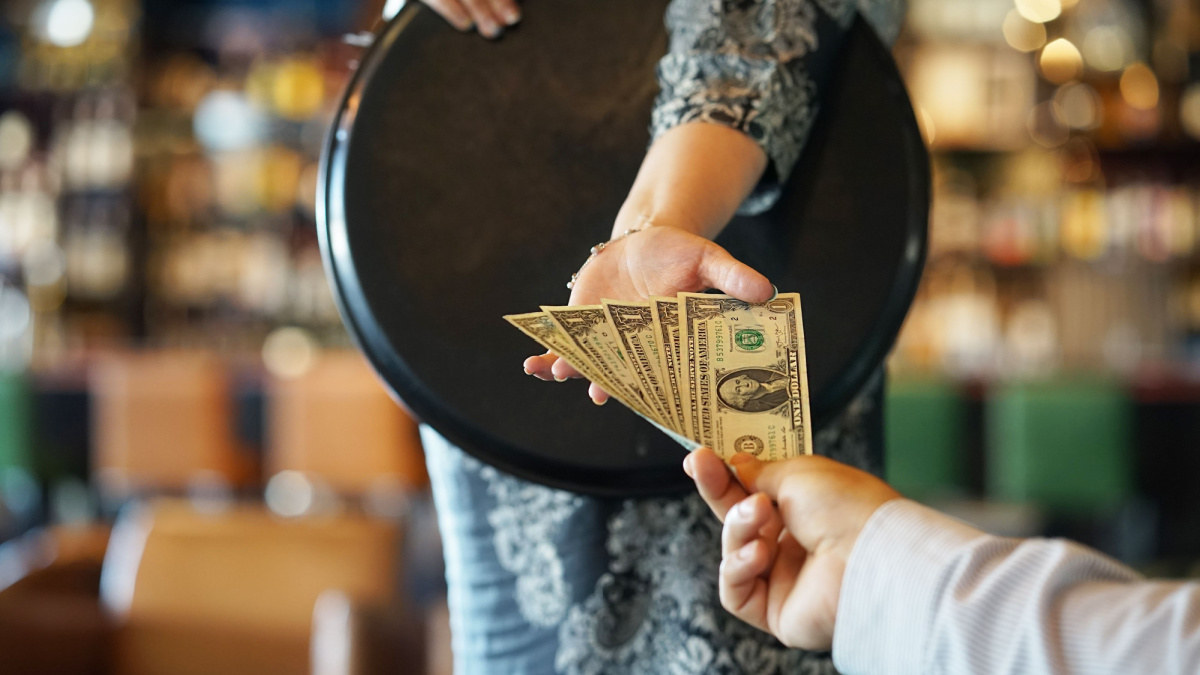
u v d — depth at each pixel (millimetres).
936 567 503
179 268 5816
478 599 880
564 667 853
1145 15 5312
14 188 5719
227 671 2098
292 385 3828
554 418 782
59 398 4570
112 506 4977
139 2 5652
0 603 1993
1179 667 429
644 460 783
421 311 792
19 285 5672
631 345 642
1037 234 5250
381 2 5617
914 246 821
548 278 800
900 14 943
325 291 5641
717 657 840
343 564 2135
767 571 587
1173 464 4031
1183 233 5219
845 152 828
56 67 5695
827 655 865
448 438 782
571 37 837
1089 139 5336
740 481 590
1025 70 5355
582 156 818
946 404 3807
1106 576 490
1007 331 5344
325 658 1664
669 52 803
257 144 5641
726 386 629
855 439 890
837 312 811
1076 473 3725
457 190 810
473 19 833
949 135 5363
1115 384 3748
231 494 4484
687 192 698
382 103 824
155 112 5750
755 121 730
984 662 472
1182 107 5320
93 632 2088
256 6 5754
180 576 2139
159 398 4023
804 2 762
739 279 636
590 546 845
